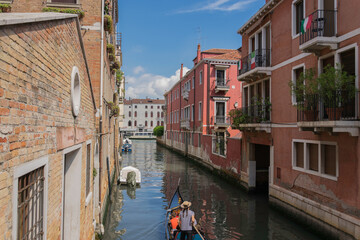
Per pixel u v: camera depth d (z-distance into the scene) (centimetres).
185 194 1410
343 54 814
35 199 283
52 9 876
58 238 361
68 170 500
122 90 2808
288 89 1072
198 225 794
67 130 396
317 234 875
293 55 1045
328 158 865
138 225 972
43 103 292
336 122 727
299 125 882
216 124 2362
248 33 1462
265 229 937
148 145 4859
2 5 853
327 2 872
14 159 222
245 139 1462
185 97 3042
